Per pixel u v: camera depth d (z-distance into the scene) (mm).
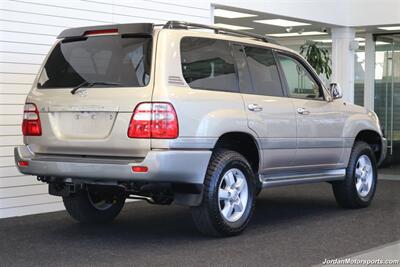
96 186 6266
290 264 5438
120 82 5957
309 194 9852
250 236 6566
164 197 6418
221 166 6184
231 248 6008
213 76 6359
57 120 6191
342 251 5918
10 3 7766
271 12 11828
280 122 6977
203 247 6059
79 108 6008
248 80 6785
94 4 8734
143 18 9398
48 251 5930
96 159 5863
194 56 6203
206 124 6008
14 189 7836
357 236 6598
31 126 6348
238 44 6820
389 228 7031
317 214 7988
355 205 8375
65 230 6953
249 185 6578
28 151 6367
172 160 5684
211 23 10562
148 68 5883
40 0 8094
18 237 6574
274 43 7449
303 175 7520
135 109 5738
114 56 6133
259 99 6773
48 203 8211
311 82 7754
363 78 15195
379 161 9008
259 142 6680
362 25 13578
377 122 8836
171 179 5766
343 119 8055
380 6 13312
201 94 6070
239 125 6383
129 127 5734
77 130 6059
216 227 6246
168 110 5703
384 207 8562
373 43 15000
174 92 5809
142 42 6055
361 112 8531
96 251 5922
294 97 7375
